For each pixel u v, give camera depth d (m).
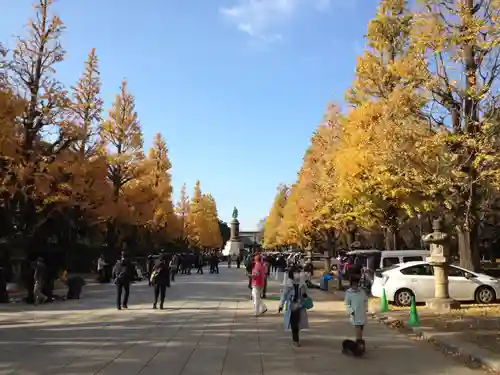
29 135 25.31
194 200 87.31
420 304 17.08
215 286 27.72
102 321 13.39
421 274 17.33
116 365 7.99
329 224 31.95
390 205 20.03
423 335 10.93
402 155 16.09
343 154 20.62
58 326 12.43
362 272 22.73
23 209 26.70
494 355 8.33
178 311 15.83
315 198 32.75
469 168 15.55
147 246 50.12
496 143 14.70
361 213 21.36
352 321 9.20
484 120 15.04
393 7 22.08
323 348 9.60
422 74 15.94
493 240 37.12
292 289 10.18
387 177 16.75
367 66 21.61
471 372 7.70
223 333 11.37
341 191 21.36
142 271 36.59
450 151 15.54
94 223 34.53
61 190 26.56
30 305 17.77
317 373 7.59
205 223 87.06
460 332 10.95
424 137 15.78
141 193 40.44
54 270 25.00
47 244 31.53
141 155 38.19
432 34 15.20
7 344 9.87
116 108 37.94
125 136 37.88
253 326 12.48
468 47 15.13
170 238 58.44
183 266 44.78
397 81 20.75
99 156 31.34
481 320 12.64
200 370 7.69
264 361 8.39
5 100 20.81
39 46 26.06
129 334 11.17
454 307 15.30
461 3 15.10
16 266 23.45
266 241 89.44
